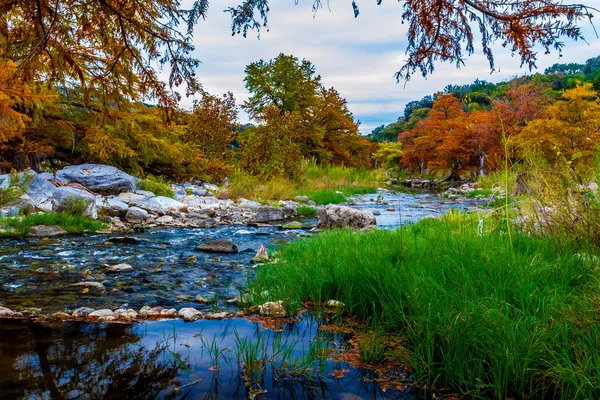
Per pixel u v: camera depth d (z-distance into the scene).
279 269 4.62
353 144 43.62
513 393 2.22
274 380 2.36
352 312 3.50
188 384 2.27
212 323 3.31
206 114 20.44
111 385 2.23
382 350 2.70
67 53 3.31
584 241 4.28
